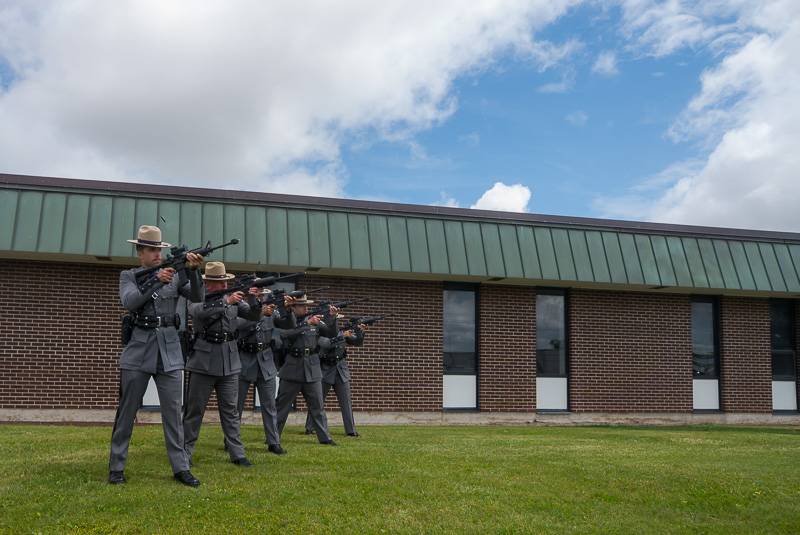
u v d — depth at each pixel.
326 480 8.20
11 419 15.18
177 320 7.79
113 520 6.55
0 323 15.30
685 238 18.88
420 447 11.09
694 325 19.70
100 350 15.71
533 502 8.05
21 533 6.19
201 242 15.48
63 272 15.69
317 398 11.18
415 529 6.93
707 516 8.16
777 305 20.27
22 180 15.26
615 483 9.04
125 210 15.39
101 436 10.89
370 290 17.25
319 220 16.44
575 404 18.41
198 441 10.58
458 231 17.25
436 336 17.58
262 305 9.77
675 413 19.00
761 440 13.88
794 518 8.19
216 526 6.59
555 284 18.17
